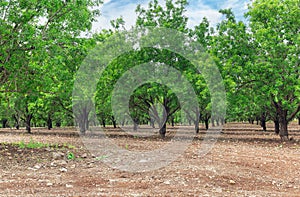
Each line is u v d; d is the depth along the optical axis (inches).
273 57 808.9
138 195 286.4
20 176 361.1
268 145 736.3
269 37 778.8
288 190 325.4
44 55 518.3
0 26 487.2
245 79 816.9
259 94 811.4
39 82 561.3
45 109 1300.4
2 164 430.3
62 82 594.6
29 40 495.8
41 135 1165.7
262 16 859.4
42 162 452.8
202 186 323.9
